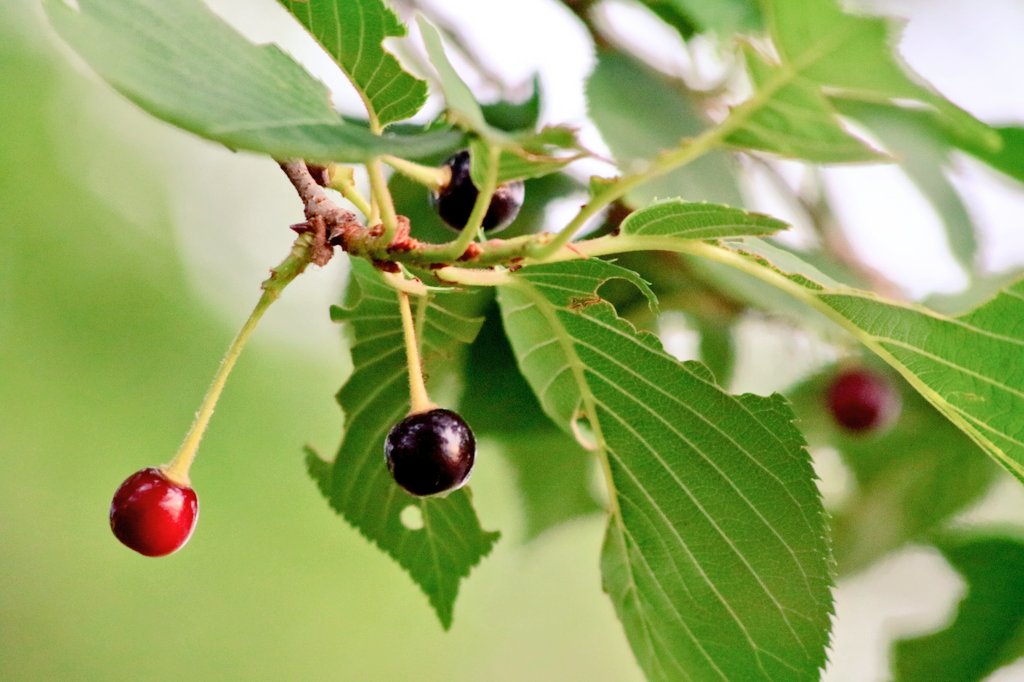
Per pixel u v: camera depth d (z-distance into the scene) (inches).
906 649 17.2
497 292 14.4
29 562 29.9
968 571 17.1
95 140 27.9
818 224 16.7
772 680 14.7
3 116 24.9
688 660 14.9
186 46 12.4
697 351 17.3
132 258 28.2
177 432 29.2
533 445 17.1
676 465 14.6
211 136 12.1
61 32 12.1
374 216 13.5
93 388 27.6
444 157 16.0
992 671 17.1
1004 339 13.7
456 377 16.2
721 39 15.7
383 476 15.6
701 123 16.0
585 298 14.3
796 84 12.2
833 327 15.7
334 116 12.6
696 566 14.8
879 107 16.8
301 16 13.3
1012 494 18.4
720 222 13.3
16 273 26.1
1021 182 16.9
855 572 18.6
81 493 28.6
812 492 14.4
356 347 15.2
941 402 14.0
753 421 14.4
